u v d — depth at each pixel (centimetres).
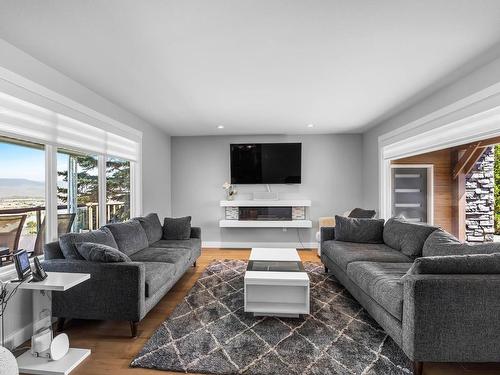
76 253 256
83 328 254
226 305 298
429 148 363
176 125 516
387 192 496
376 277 246
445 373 190
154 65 267
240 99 369
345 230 405
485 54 247
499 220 537
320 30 211
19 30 206
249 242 602
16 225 253
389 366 196
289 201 577
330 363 200
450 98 317
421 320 175
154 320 268
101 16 191
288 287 284
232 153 593
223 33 214
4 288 201
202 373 191
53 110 271
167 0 175
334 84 318
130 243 344
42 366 194
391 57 254
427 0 176
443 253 256
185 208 611
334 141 595
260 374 188
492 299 173
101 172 377
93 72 282
